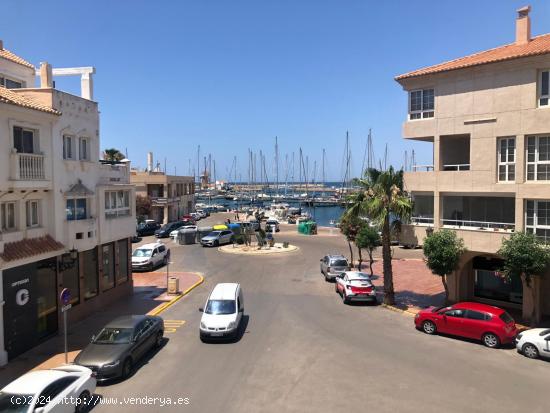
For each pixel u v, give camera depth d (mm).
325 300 24656
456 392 12953
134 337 14938
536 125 18906
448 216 22484
